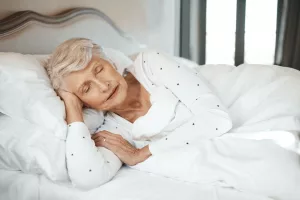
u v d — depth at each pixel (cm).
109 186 110
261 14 309
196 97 124
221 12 317
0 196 124
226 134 120
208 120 118
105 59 129
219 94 147
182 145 118
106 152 119
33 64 126
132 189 106
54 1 180
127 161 119
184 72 130
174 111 127
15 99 117
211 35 325
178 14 323
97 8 214
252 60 321
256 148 108
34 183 117
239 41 316
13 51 151
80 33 192
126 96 129
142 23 265
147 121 127
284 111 126
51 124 114
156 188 105
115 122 136
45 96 118
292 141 109
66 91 123
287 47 308
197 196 99
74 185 111
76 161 110
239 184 102
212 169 106
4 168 124
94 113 132
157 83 133
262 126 122
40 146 112
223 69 159
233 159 106
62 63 119
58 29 176
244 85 146
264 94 136
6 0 153
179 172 110
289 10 302
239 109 137
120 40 230
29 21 157
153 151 118
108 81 121
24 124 117
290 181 98
